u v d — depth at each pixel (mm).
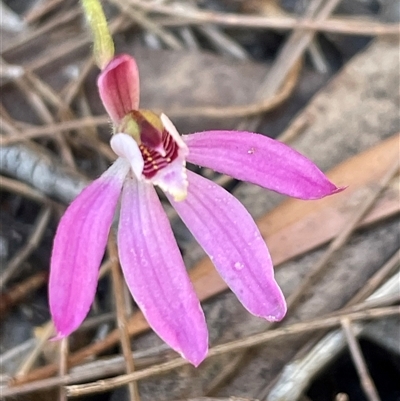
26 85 68
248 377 51
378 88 65
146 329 53
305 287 54
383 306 52
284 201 58
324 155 62
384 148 59
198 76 69
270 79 70
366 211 56
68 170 63
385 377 54
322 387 54
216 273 54
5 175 65
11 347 55
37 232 61
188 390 50
